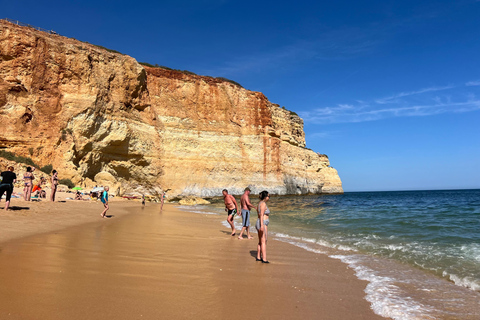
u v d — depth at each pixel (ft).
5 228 25.43
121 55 124.67
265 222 20.71
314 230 39.09
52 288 12.25
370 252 24.49
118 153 117.08
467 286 15.79
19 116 87.71
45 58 96.68
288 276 16.94
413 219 50.19
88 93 101.76
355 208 86.58
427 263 20.74
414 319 11.46
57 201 55.21
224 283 14.90
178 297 12.42
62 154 90.12
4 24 96.32
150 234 30.96
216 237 31.65
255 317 10.86
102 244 23.11
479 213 61.93
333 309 12.16
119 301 11.43
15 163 74.79
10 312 9.68
